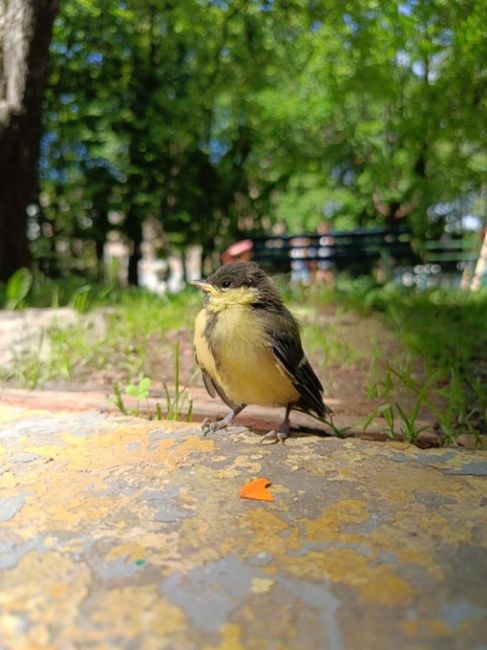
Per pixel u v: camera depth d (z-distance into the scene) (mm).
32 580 141
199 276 1688
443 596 134
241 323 255
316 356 442
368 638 120
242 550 155
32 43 752
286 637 121
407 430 275
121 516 175
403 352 448
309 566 147
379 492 191
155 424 266
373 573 144
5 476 204
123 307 607
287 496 188
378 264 1347
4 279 805
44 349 436
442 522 170
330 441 242
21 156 793
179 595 135
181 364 407
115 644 119
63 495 189
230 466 214
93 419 274
